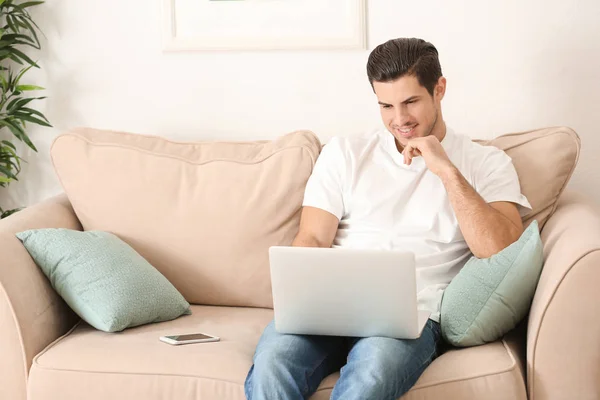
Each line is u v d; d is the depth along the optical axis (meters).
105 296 2.13
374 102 2.73
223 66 2.80
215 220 2.37
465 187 2.12
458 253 2.22
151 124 2.88
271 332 1.97
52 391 1.95
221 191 2.39
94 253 2.21
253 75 2.79
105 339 2.08
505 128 2.66
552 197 2.28
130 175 2.44
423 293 2.11
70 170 2.47
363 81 2.72
